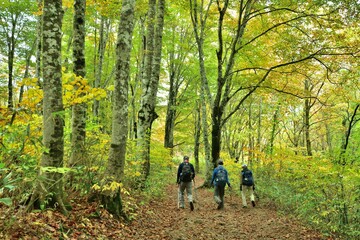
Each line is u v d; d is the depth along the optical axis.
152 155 12.43
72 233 4.31
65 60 17.17
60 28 4.79
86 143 6.28
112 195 5.95
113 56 21.16
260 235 6.88
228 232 7.05
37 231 3.82
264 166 13.42
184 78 24.33
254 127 26.58
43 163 4.59
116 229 5.34
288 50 12.45
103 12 11.57
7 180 3.18
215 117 14.64
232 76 16.38
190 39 21.58
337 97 17.45
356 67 12.29
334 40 11.71
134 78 24.02
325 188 7.77
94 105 14.67
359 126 16.88
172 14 19.42
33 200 4.37
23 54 20.77
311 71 15.95
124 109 6.30
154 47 12.05
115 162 6.10
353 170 7.23
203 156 36.66
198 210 9.50
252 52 14.24
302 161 9.57
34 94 4.29
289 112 19.53
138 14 14.95
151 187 10.22
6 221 3.62
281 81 15.23
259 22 14.05
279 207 9.95
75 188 6.18
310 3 11.19
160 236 5.90
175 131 29.92
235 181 14.77
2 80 20.38
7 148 3.94
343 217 7.00
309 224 7.68
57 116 4.66
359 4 10.07
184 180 9.45
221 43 13.93
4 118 4.02
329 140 26.16
